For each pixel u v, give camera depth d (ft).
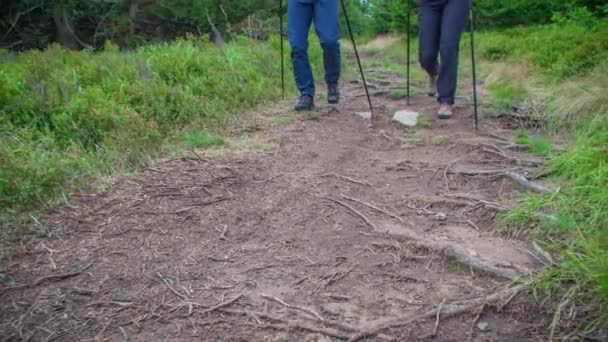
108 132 13.15
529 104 17.22
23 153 11.34
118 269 7.93
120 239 8.80
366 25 64.08
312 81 18.06
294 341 6.37
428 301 7.16
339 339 6.39
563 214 9.02
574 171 10.71
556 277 7.30
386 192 10.96
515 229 9.04
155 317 6.84
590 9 32.42
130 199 10.29
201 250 8.51
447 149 13.64
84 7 56.24
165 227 9.22
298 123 16.37
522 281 7.39
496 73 23.18
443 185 11.29
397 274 7.88
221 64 21.18
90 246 8.57
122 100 15.26
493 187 11.04
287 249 8.57
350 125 16.30
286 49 26.53
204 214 9.71
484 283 7.57
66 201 10.04
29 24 52.90
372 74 27.84
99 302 7.14
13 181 9.82
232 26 55.31
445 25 15.75
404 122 16.21
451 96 16.52
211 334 6.51
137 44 51.47
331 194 10.73
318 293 7.37
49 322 6.72
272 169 12.09
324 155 13.24
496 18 39.55
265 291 7.41
